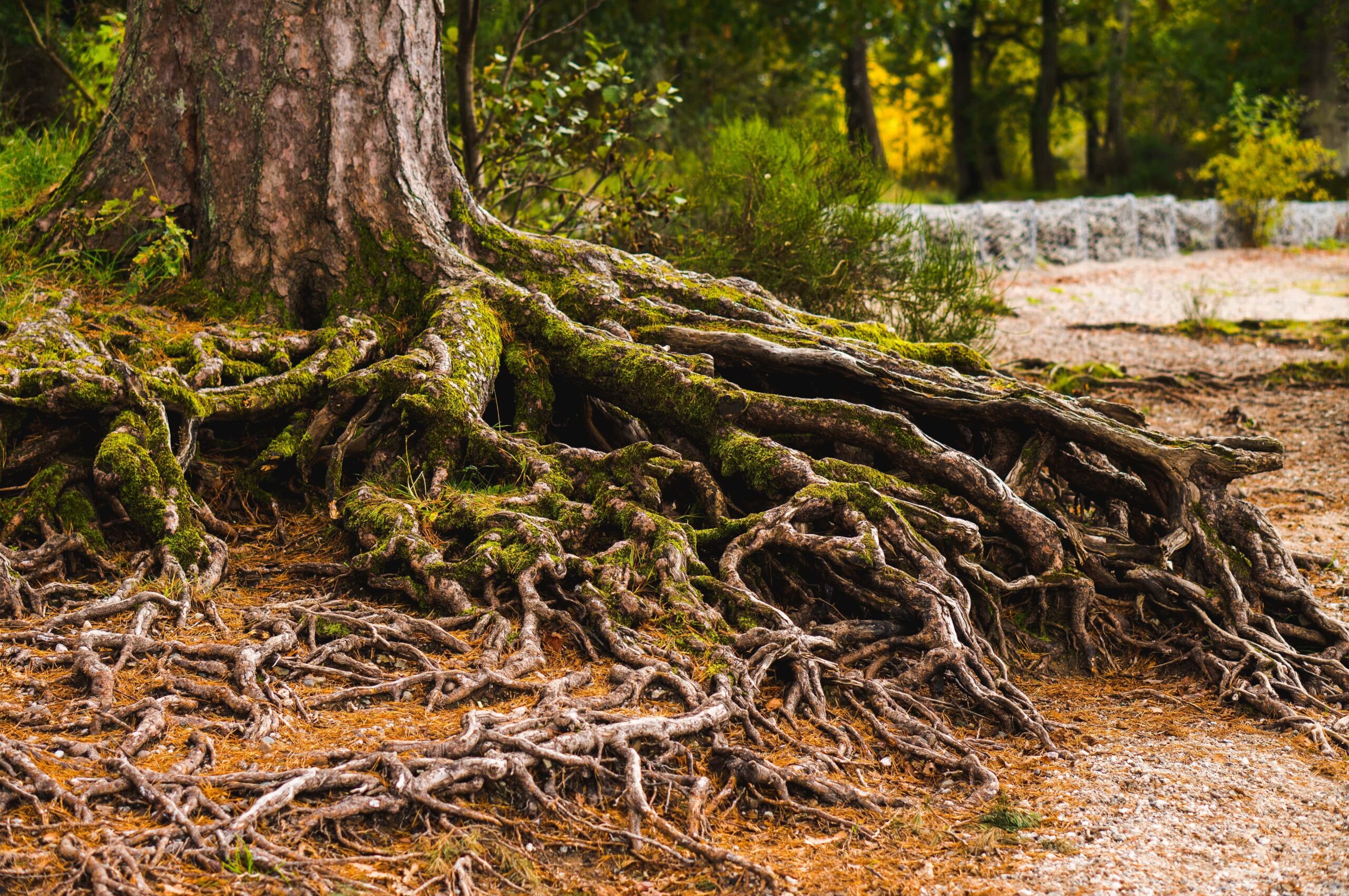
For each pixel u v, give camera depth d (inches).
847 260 387.2
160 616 171.8
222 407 214.4
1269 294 761.6
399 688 155.5
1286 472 352.2
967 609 188.5
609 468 212.5
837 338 245.9
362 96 258.7
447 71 468.8
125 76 269.0
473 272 257.3
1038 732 163.8
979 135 1705.2
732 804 137.4
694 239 382.9
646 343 245.0
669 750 142.9
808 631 183.5
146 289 257.8
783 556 199.3
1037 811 141.4
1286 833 138.0
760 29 1194.6
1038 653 198.8
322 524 213.8
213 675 154.5
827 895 120.0
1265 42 1457.9
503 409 250.2
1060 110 1940.2
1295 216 1145.4
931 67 1955.0
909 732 159.2
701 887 120.6
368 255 257.9
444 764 129.0
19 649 154.6
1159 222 1042.1
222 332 235.9
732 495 215.5
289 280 257.9
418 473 221.5
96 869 106.0
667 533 191.0
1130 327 607.2
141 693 148.4
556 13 855.7
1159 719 176.7
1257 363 518.0
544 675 163.2
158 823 116.7
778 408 215.8
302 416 225.1
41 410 195.2
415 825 124.2
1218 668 189.3
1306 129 1343.5
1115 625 204.1
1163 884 125.0
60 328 218.1
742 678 161.0
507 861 120.3
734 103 1063.0
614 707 151.3
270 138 256.7
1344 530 287.0
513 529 189.3
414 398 215.8
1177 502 213.2
